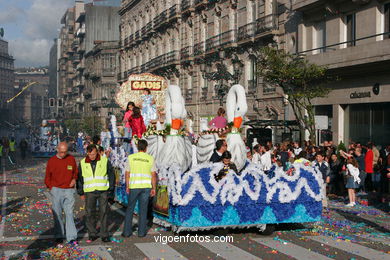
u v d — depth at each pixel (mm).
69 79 120625
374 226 11430
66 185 9234
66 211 9227
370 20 21984
